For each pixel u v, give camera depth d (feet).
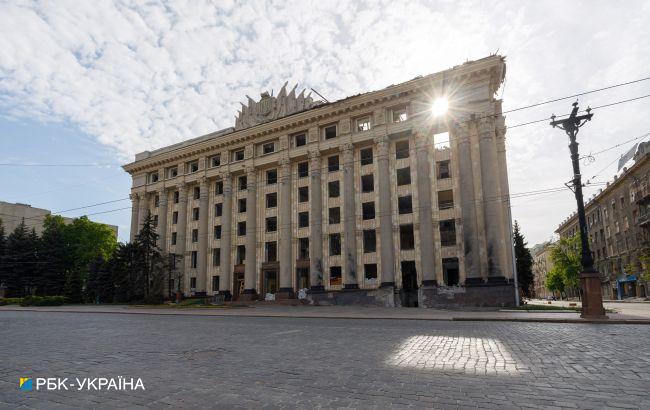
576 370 22.57
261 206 146.72
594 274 57.93
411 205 121.70
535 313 72.64
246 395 18.72
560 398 17.37
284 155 140.67
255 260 143.33
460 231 111.24
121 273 156.97
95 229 193.06
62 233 187.42
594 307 57.11
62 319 74.33
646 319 53.06
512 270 104.63
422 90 118.83
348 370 23.52
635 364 23.98
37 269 178.70
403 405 16.74
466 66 111.45
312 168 134.10
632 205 185.57
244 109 157.28
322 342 35.94
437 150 118.52
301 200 143.13
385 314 77.15
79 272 180.65
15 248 184.14
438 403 16.90
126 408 17.22
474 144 112.47
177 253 162.40
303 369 24.11
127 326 56.70
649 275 155.12
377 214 123.24
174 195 173.99
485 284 102.89
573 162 62.18
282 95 148.25
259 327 52.06
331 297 123.65
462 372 22.33
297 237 136.46
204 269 154.92
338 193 134.10
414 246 117.29
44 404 18.11
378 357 27.43
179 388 20.17
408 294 119.14
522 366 23.70
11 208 243.81
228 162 154.71
